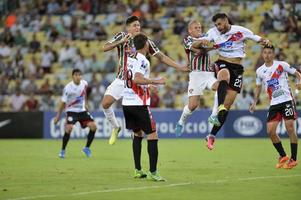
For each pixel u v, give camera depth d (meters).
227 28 36.53
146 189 28.70
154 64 80.25
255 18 84.56
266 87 37.97
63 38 89.88
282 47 78.75
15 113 74.88
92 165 40.69
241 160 43.56
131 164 41.28
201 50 37.97
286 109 37.25
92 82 78.56
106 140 69.69
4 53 89.12
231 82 36.97
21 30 92.19
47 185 30.39
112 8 91.12
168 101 76.75
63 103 47.72
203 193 27.58
